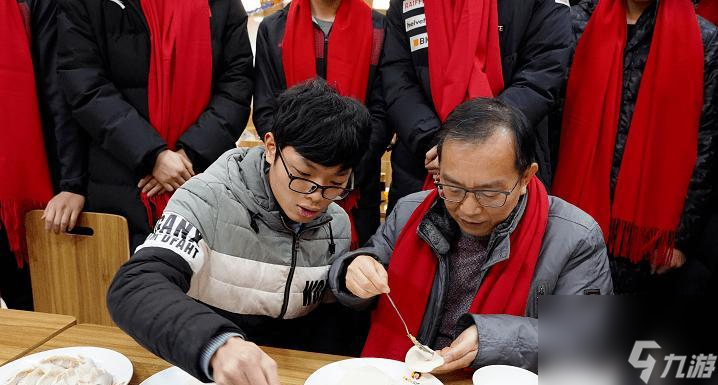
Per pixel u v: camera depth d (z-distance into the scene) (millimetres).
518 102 1484
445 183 924
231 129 1623
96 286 1355
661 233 1577
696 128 1539
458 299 1127
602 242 1094
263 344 1181
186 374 852
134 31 1521
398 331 1110
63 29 1477
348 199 1671
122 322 780
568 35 1560
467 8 1540
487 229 1009
